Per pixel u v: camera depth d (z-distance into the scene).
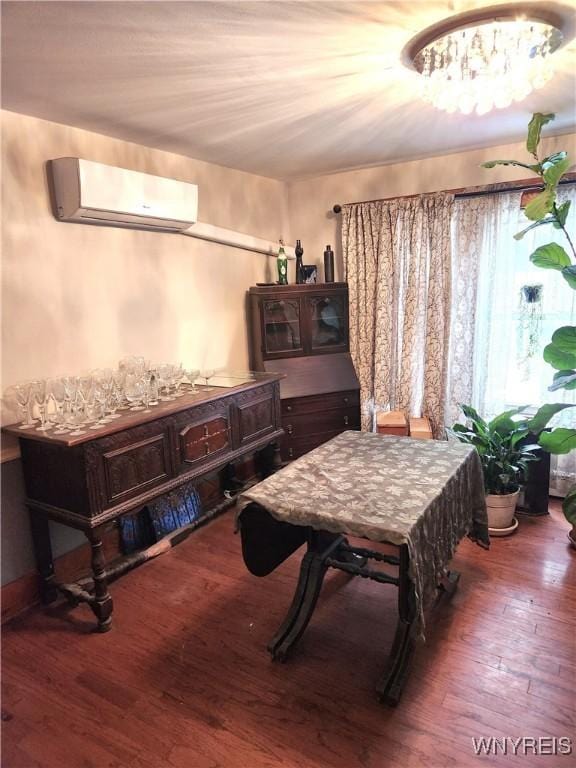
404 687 1.81
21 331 2.27
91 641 2.14
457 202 3.39
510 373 3.46
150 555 2.75
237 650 2.06
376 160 3.49
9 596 2.30
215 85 2.00
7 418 2.22
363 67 1.89
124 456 2.19
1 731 1.70
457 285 3.46
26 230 2.25
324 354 3.83
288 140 2.87
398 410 3.72
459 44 1.67
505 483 2.85
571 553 2.71
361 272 3.76
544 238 3.20
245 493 1.89
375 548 2.85
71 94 2.01
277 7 1.43
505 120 2.69
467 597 2.34
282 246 3.77
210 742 1.63
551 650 1.98
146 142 2.76
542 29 1.60
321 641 2.10
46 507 2.22
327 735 1.64
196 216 2.93
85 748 1.63
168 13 1.44
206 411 2.65
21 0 1.32
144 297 2.89
